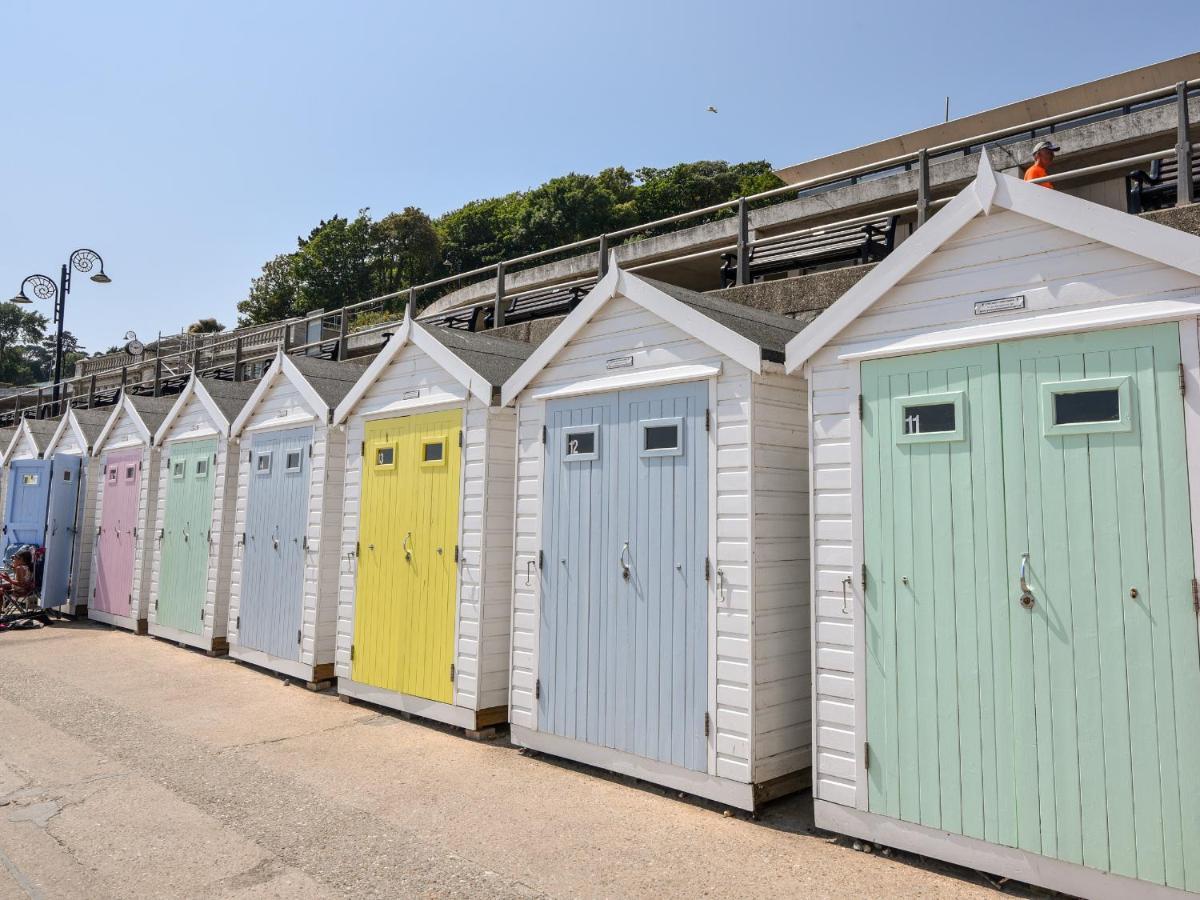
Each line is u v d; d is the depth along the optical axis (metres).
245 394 12.66
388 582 8.57
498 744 7.30
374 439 9.02
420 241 47.16
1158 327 4.10
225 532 11.54
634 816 5.52
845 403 5.27
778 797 5.70
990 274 4.70
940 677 4.67
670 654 5.95
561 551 6.88
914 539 4.85
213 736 7.51
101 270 21.14
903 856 4.81
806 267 10.00
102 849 5.04
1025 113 14.55
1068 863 4.16
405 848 5.03
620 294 6.57
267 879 4.63
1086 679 4.17
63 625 14.21
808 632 5.94
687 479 5.98
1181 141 5.75
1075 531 4.26
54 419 19.67
